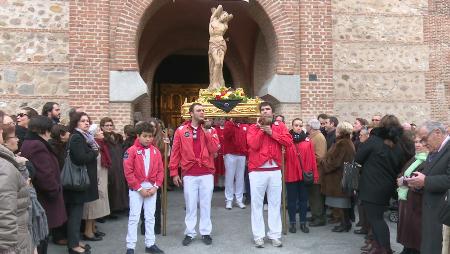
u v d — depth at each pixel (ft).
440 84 41.91
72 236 18.86
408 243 17.40
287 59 36.55
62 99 34.12
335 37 40.81
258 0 36.27
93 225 22.57
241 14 44.47
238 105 30.12
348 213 23.65
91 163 19.75
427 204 14.64
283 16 36.65
